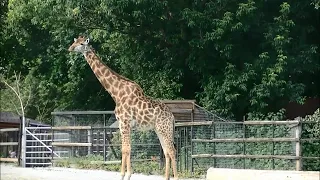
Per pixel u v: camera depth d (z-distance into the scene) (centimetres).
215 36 1839
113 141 1742
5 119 2936
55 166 1794
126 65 2214
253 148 1517
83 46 1223
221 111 1917
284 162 1468
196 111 1825
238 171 1052
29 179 1395
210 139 1537
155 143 1664
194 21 1856
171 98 2006
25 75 3159
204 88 1977
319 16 2086
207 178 1094
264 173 1012
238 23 1830
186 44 2036
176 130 1594
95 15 2048
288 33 1914
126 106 1211
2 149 2055
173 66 2061
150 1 1841
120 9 1869
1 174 1534
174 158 1210
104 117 1772
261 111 1902
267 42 1916
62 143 1808
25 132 1888
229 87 1881
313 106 2275
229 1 1911
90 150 1788
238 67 2017
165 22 2011
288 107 2286
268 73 1850
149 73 2120
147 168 1588
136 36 2112
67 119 1853
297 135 1450
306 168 1473
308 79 2181
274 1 2034
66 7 2033
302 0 1980
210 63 1998
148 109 1205
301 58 1933
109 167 1678
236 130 1534
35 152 1873
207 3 1909
